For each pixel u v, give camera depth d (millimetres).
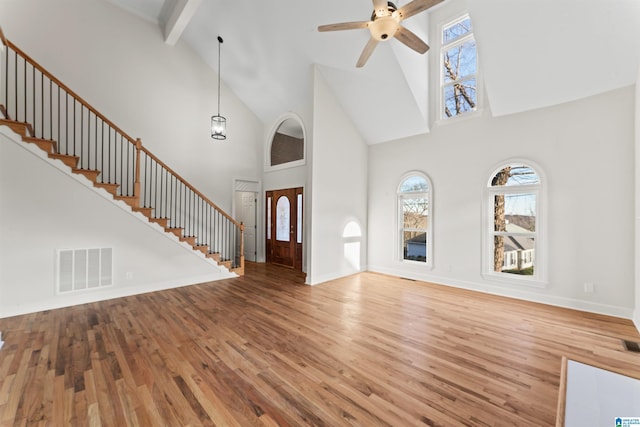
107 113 4832
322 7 4082
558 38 3193
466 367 2266
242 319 3260
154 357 2383
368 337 2797
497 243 4426
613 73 3232
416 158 5316
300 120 6090
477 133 4520
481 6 3334
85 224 3834
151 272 4414
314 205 4957
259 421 1673
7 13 4023
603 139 3449
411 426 1644
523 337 2811
